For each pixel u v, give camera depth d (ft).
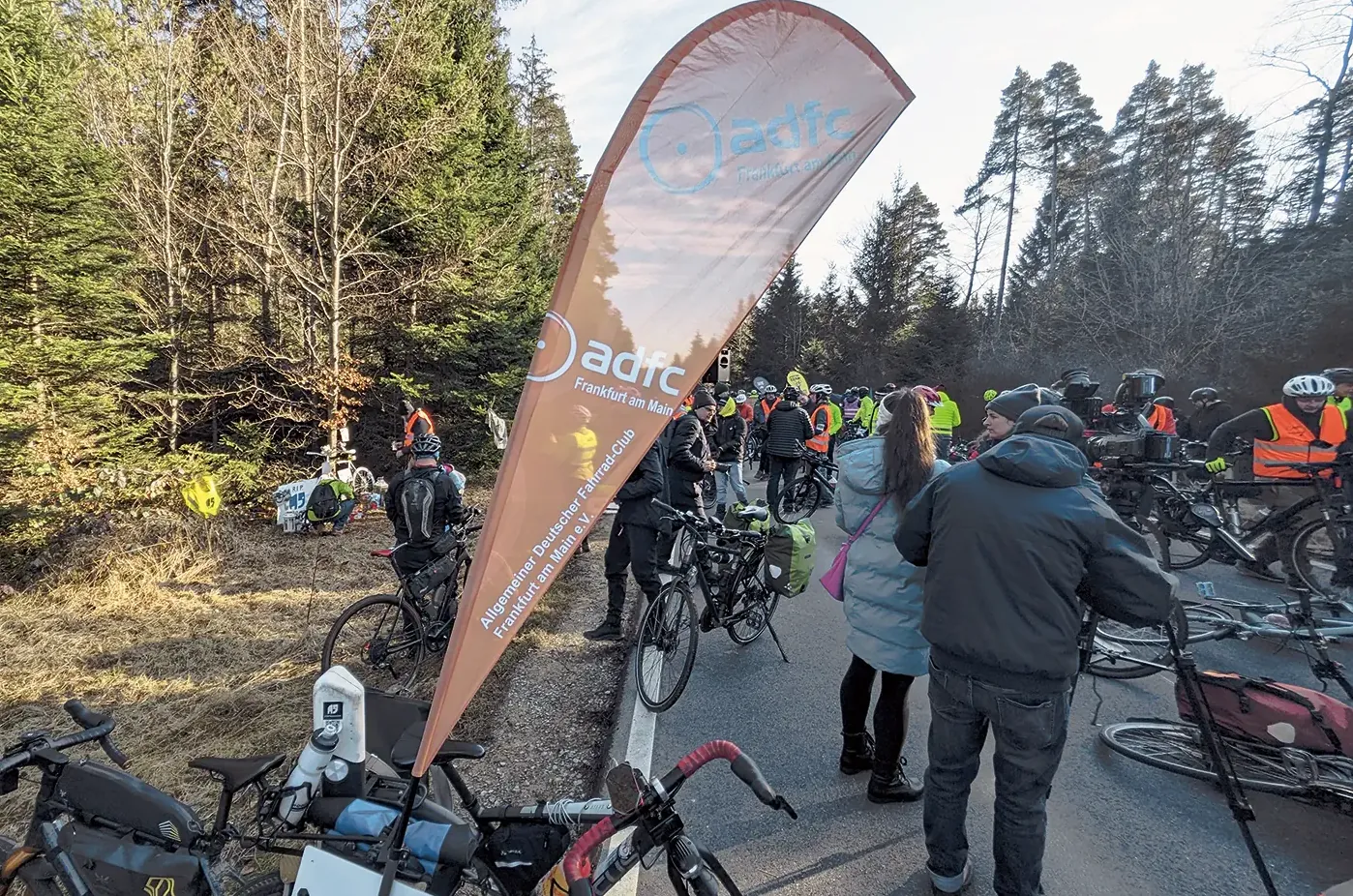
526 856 6.66
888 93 6.73
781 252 6.55
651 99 6.26
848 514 10.75
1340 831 10.16
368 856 6.73
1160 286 66.49
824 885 9.29
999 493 7.64
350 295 40.75
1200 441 31.22
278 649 16.96
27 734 7.36
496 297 46.75
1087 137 118.42
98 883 6.98
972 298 132.77
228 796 7.14
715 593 17.11
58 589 20.44
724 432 36.29
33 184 24.77
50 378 26.68
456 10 48.60
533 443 6.10
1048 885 9.20
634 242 6.29
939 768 8.55
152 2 39.22
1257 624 14.07
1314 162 64.18
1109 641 15.37
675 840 5.80
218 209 42.29
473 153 46.39
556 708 14.26
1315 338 50.96
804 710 14.16
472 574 6.07
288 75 37.42
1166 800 11.00
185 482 29.63
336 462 35.86
